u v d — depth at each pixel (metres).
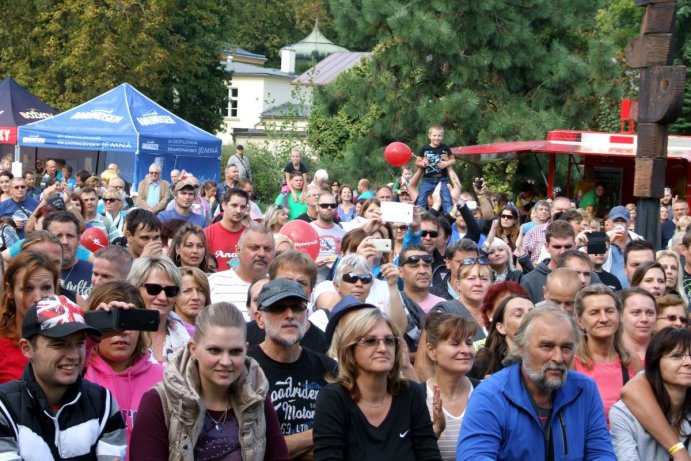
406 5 35.81
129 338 7.39
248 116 80.81
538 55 36.22
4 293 7.73
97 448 6.09
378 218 12.46
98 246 12.68
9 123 37.19
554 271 9.65
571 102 35.94
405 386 6.96
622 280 14.38
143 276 8.25
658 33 13.18
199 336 6.26
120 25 54.31
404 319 9.70
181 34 60.00
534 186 32.84
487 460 6.62
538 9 36.78
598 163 30.02
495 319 8.64
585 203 29.27
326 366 7.58
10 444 5.83
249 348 7.55
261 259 10.52
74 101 54.56
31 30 56.78
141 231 11.82
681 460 7.47
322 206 14.69
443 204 18.72
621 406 7.75
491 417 6.77
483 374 8.55
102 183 27.05
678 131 45.25
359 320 6.78
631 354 8.55
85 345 6.35
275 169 43.22
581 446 6.81
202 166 36.09
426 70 36.19
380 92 36.56
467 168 35.81
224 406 6.35
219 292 10.53
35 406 5.94
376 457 6.71
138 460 6.14
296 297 7.23
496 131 34.16
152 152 33.66
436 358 7.68
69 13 56.00
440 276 13.23
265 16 103.44
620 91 36.47
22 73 55.78
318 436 6.74
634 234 14.89
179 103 60.31
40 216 14.25
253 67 82.62
